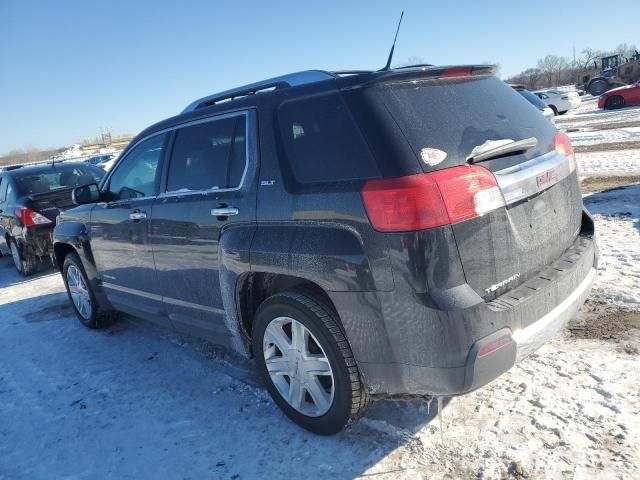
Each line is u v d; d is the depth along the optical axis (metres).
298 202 2.78
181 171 3.71
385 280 2.45
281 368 3.10
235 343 3.46
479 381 2.39
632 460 2.50
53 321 5.85
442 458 2.71
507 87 3.22
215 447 3.10
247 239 3.04
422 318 2.38
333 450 2.90
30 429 3.59
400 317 2.45
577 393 3.04
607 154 11.41
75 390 4.07
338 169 2.64
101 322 5.31
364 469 2.72
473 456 2.69
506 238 2.57
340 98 2.70
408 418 3.07
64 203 8.17
